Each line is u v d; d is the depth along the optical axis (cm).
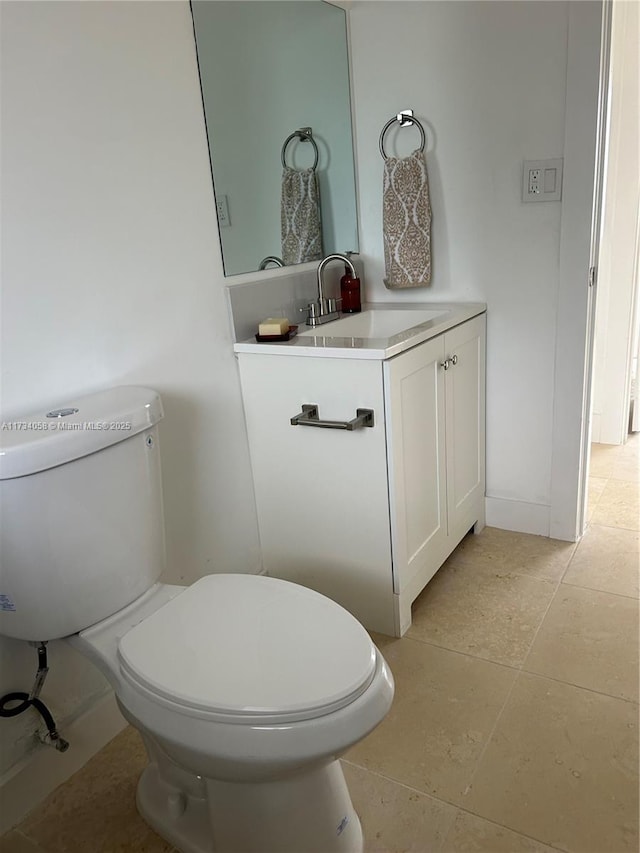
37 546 111
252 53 172
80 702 144
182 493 164
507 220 195
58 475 110
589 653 163
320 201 205
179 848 123
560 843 117
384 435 157
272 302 187
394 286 212
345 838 116
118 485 121
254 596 122
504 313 204
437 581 199
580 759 133
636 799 124
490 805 125
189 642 110
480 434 215
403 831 122
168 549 162
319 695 96
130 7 138
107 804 134
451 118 194
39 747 135
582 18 166
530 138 185
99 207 135
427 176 202
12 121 117
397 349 153
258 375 174
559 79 176
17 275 121
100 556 120
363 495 167
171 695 99
